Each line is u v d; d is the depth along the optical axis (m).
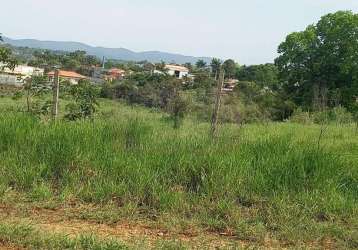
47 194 5.88
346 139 13.53
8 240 4.50
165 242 4.70
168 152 7.00
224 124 10.44
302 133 13.14
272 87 49.12
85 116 10.01
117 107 11.37
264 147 7.24
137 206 5.81
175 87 13.52
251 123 16.86
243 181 6.34
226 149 7.21
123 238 4.86
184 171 6.51
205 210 5.71
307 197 6.14
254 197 6.10
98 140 7.21
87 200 5.93
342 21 40.19
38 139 7.11
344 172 6.93
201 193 6.12
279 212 5.72
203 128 8.91
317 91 31.36
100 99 13.43
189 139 7.55
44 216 5.39
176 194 5.93
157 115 10.96
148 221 5.43
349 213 5.91
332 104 29.47
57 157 6.70
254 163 6.74
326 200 6.09
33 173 6.36
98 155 6.82
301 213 5.79
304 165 6.69
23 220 5.14
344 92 40.00
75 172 6.48
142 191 6.03
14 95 10.95
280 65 43.78
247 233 5.16
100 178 6.35
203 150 7.05
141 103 12.84
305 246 4.98
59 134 7.22
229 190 6.17
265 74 50.31
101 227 5.19
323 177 6.54
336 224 5.55
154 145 7.32
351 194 6.48
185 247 4.61
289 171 6.54
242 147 7.27
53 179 6.49
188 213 5.68
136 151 7.07
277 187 6.36
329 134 14.50
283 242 5.06
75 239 4.57
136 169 6.42
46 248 4.39
